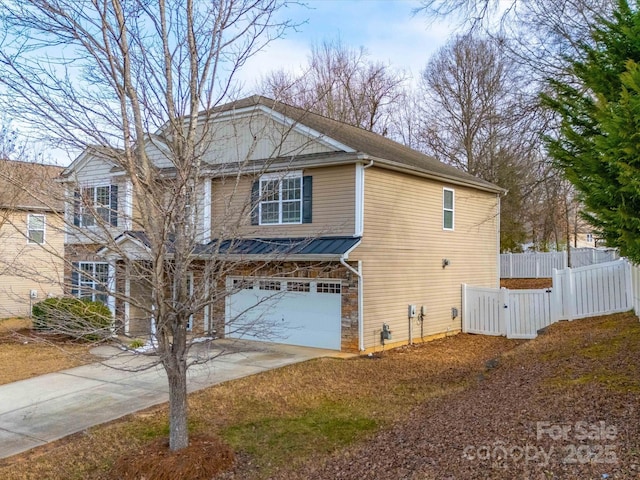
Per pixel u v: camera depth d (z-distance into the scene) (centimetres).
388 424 731
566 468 432
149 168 632
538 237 3678
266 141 1393
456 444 548
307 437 702
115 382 1041
